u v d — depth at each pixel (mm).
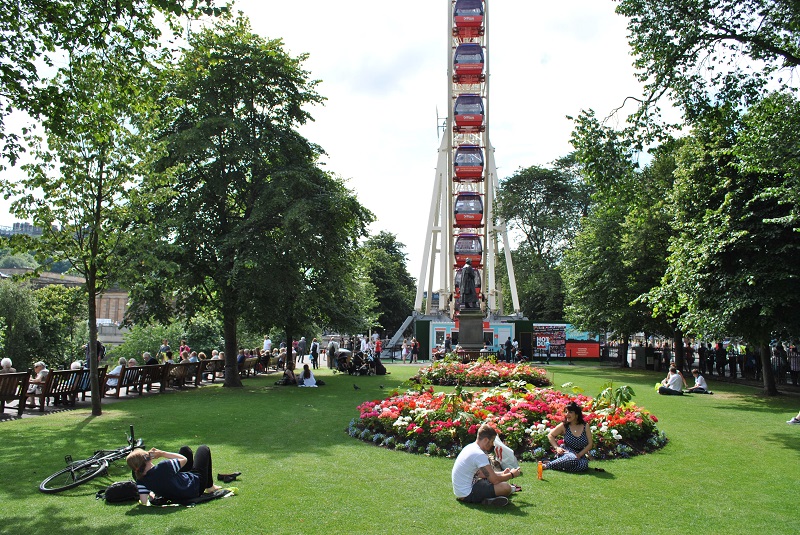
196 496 8688
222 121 26281
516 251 71500
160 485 8516
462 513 8203
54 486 9570
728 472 10789
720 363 37406
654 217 36094
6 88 12969
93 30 13922
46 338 52875
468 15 59250
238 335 47312
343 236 29734
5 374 16250
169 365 24734
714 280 23656
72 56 14445
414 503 8656
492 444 9273
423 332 58125
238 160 27688
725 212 23484
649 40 16594
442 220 67562
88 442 13086
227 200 29062
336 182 29797
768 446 13297
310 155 30234
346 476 10242
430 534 7379
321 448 12648
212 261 27734
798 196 17062
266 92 28750
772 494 9352
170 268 19438
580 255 43938
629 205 19000
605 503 8750
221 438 13797
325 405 20062
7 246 17125
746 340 24641
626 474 10570
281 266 26859
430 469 10797
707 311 24094
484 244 61344
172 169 19734
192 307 28109
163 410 18500
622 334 42625
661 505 8688
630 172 17984
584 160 17891
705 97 16906
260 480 9938
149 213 19266
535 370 27188
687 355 43812
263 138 27906
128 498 8742
